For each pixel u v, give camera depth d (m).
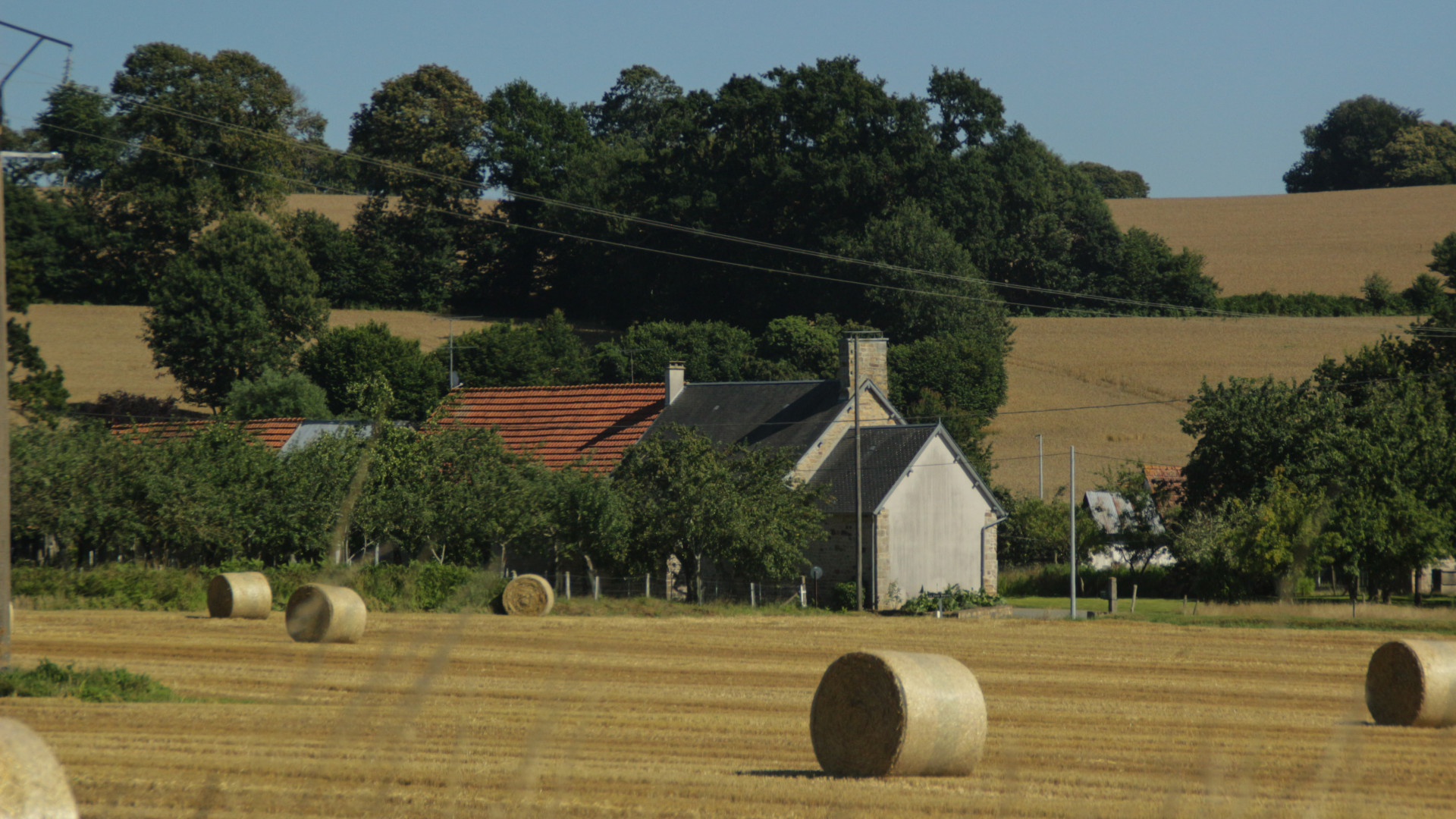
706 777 41.12
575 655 81.88
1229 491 153.38
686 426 150.50
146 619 98.75
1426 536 128.25
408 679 68.00
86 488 126.62
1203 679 74.50
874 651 45.66
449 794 36.72
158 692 60.34
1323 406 149.88
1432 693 55.69
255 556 133.75
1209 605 128.25
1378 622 111.94
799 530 135.50
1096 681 73.62
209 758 41.94
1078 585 173.00
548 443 173.25
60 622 95.31
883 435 155.00
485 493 131.00
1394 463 131.75
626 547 132.38
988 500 159.62
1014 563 194.25
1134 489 171.62
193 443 134.88
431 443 135.62
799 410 162.38
